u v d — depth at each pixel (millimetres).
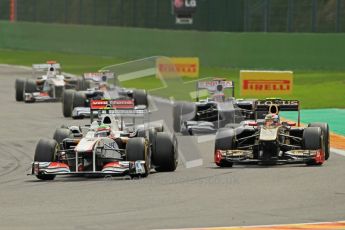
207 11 162875
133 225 33844
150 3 176000
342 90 112625
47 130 78000
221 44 150000
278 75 88812
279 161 51969
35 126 81250
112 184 46125
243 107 71375
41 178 48969
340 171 49594
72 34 187250
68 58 180000
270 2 149500
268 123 53156
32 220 35406
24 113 93438
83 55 183875
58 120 86500
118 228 33219
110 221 34875
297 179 46688
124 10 182625
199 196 41375
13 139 71750
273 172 49750
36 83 107438
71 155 50969
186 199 40531
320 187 43594
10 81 138875
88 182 47188
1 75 149750
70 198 41625
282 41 140875
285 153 52031
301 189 43000
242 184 45281
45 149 48531
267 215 35844
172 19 170750
